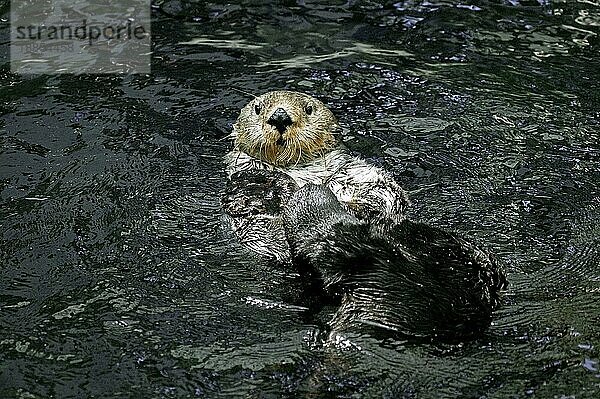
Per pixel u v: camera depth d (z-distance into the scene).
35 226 14.44
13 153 16.70
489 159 16.75
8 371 11.11
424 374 10.85
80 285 12.94
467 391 10.61
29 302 12.54
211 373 11.05
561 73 20.14
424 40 21.84
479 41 21.73
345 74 20.25
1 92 19.17
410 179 16.09
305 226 12.45
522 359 11.13
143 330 11.91
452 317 11.37
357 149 17.06
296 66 20.67
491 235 14.40
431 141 17.39
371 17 23.06
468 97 19.09
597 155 16.81
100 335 11.80
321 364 11.07
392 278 11.54
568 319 11.98
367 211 14.00
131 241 14.09
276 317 12.22
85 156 16.66
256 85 19.80
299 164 16.16
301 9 23.53
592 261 13.60
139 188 15.68
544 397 10.51
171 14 23.28
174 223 14.64
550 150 17.02
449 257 12.12
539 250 13.93
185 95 19.30
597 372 10.90
